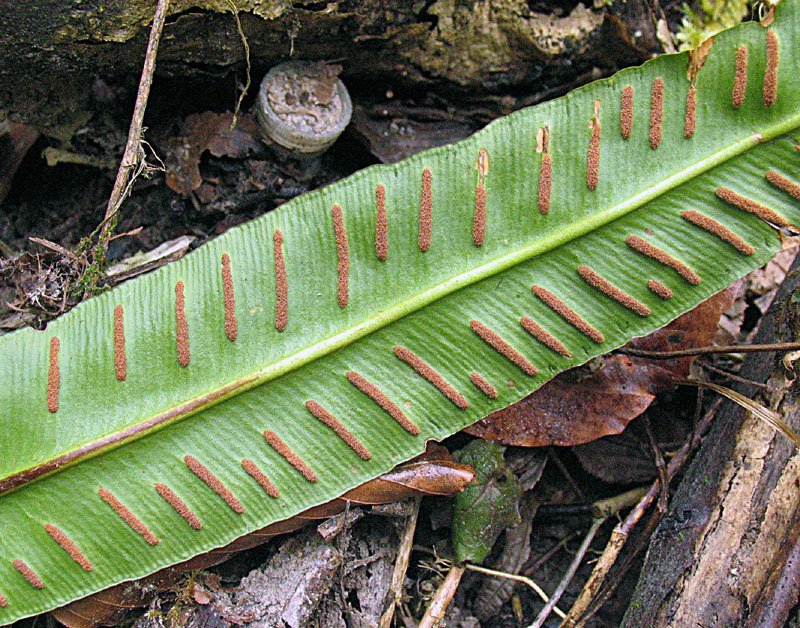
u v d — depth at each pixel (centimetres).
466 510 21
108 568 19
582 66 24
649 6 23
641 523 22
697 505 20
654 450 22
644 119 19
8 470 19
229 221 24
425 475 20
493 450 21
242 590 20
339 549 20
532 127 19
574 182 19
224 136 24
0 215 24
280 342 19
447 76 24
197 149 24
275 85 23
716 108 19
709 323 22
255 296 19
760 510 19
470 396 19
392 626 21
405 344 19
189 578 20
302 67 23
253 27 22
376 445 20
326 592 20
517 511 21
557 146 19
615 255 19
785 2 19
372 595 21
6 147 24
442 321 19
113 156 24
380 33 23
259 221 20
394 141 24
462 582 22
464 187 19
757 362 21
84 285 21
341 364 19
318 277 19
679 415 23
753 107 19
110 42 21
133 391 19
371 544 21
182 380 19
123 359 19
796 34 19
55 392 19
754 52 19
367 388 19
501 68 24
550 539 23
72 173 25
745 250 19
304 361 19
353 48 23
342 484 20
